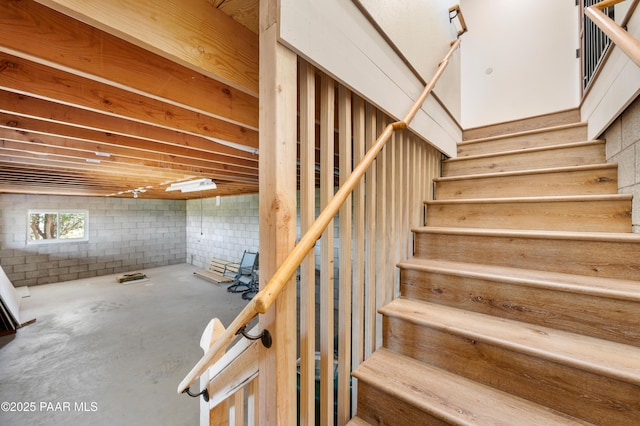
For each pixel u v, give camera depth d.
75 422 2.17
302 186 0.96
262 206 0.84
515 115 3.55
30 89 1.12
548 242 1.31
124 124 1.76
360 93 1.12
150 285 6.12
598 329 1.03
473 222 1.77
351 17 1.06
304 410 0.93
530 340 1.02
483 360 1.07
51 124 1.73
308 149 0.95
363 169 1.09
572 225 1.47
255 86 1.13
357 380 1.18
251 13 1.03
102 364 2.98
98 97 1.32
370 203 1.33
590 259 1.22
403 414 1.03
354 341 1.25
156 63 1.14
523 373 0.99
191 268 7.88
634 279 1.14
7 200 5.94
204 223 7.93
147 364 2.98
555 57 3.32
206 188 4.60
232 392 1.02
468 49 3.86
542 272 1.29
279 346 0.81
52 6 0.65
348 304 1.16
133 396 2.47
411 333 1.25
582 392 0.89
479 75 3.78
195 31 0.93
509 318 1.21
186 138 2.11
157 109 1.55
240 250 6.77
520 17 3.54
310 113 0.94
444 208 1.88
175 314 4.39
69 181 4.29
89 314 4.39
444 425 0.93
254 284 5.61
